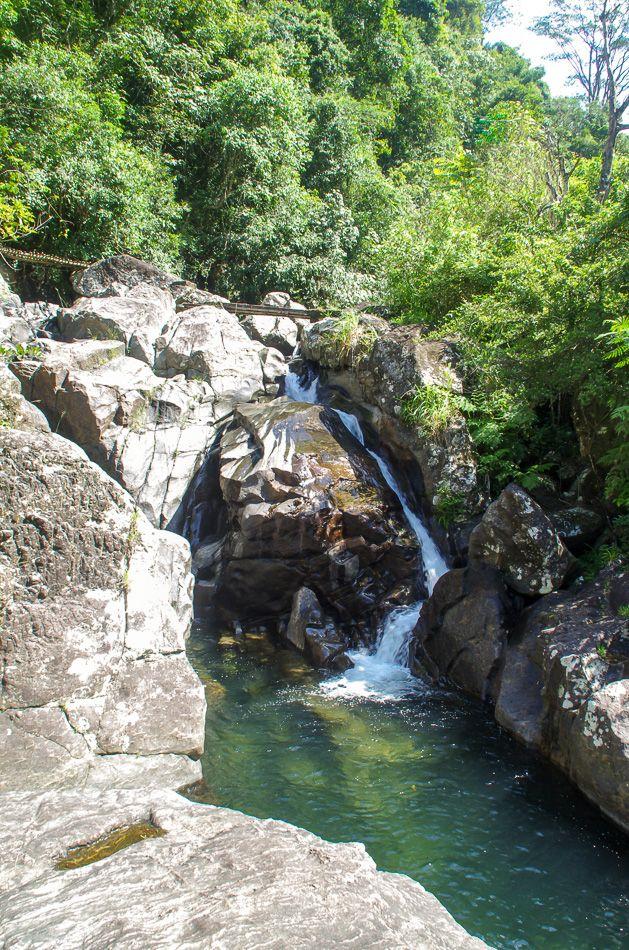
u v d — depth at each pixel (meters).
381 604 9.55
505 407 9.98
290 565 9.63
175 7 23.20
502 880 5.24
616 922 4.86
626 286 8.39
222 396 12.60
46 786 5.01
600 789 5.92
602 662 6.52
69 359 11.51
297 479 9.89
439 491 9.81
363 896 3.25
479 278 12.92
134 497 10.83
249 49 24.28
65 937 2.80
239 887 3.21
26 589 5.41
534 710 7.12
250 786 6.21
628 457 7.91
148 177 18.75
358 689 8.24
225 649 9.25
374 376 11.39
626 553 8.14
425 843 5.60
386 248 15.54
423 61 36.31
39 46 19.20
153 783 5.45
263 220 21.03
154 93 21.28
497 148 19.61
